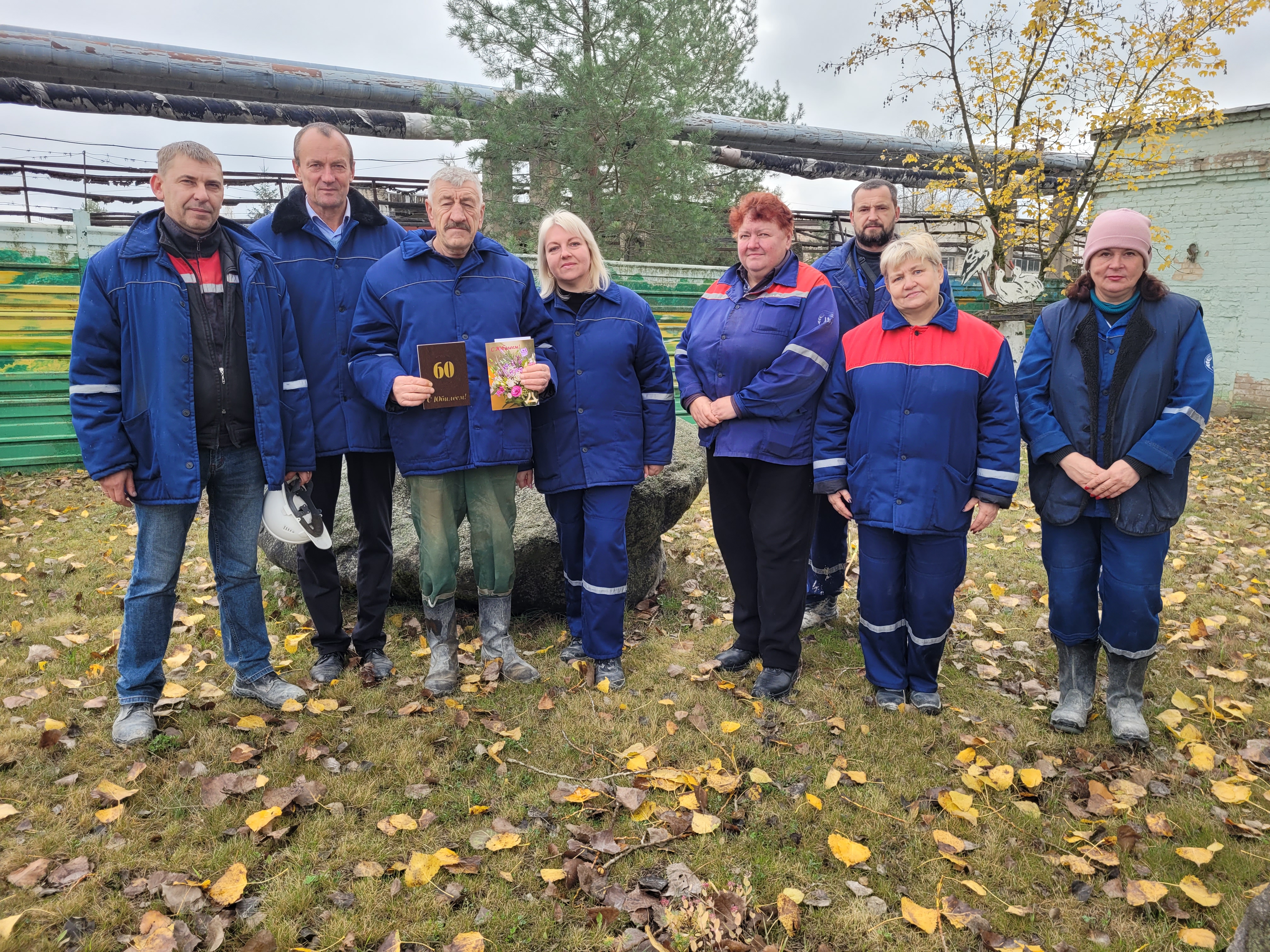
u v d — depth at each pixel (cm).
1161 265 1225
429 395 290
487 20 1027
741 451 311
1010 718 315
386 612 384
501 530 323
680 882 214
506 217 1026
